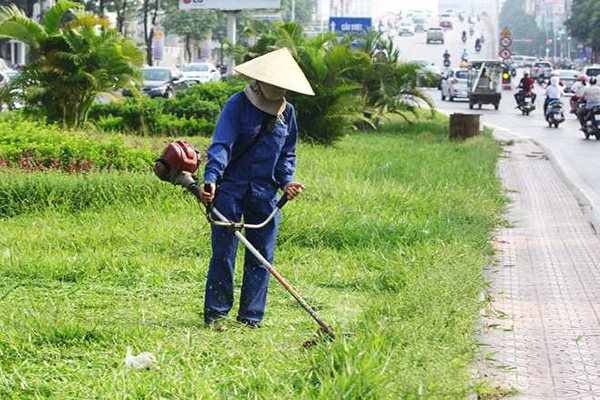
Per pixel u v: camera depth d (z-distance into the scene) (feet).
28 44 70.95
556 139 104.68
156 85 139.33
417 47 351.05
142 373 19.63
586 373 22.02
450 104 188.14
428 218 40.42
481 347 23.79
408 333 22.18
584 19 423.64
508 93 234.99
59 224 37.93
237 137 24.06
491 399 19.90
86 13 72.49
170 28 316.60
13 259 30.83
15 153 48.37
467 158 70.54
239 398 18.39
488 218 44.11
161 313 25.32
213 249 24.29
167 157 23.30
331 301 27.48
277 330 23.98
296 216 36.96
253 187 24.32
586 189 60.34
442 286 27.25
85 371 20.04
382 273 30.25
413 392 18.06
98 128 75.87
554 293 30.50
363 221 37.40
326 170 56.34
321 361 19.62
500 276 33.04
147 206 41.27
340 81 78.13
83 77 70.23
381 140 87.45
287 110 24.61
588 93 104.99
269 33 95.14
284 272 30.94
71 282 29.09
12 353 21.13
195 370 19.65
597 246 39.17
